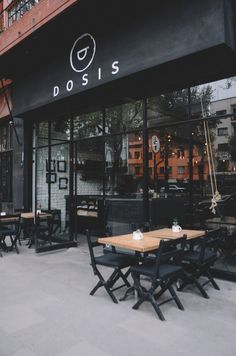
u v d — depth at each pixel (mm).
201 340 3316
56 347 3178
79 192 8867
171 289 4184
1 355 3021
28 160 9734
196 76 5887
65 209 9570
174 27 5164
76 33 6852
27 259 6902
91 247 4629
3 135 11258
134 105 6957
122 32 5953
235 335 3428
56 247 7852
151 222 6648
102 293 4742
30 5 8273
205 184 5934
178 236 4832
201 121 5906
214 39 4672
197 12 4875
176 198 6309
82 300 4445
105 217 8250
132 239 4629
